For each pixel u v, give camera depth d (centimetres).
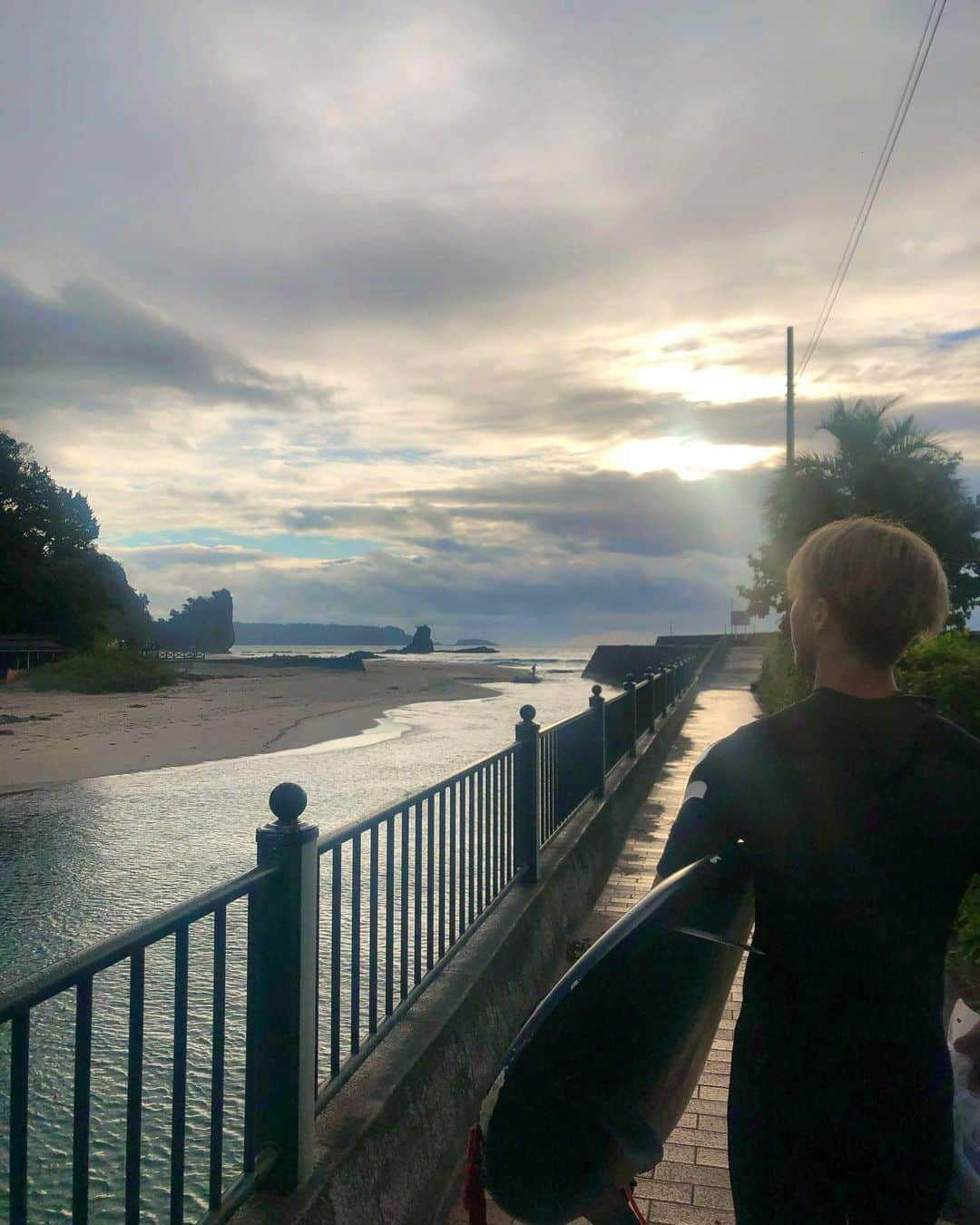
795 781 155
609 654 6856
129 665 4928
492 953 443
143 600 8331
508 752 550
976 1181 172
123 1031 539
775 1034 152
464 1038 378
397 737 2430
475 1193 150
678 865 159
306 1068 262
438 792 421
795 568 175
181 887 860
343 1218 262
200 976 624
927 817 149
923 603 160
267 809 1284
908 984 147
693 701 2594
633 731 1170
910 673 575
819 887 149
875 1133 145
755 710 2303
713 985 154
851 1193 146
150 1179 390
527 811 579
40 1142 416
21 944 698
